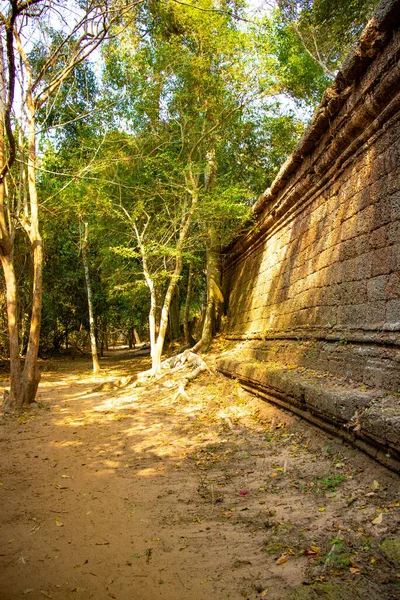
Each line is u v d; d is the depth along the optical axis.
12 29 6.38
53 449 6.82
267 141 17.69
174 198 15.56
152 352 14.55
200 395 10.91
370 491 3.96
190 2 13.24
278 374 7.35
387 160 5.93
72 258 25.31
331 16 13.85
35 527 3.90
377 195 6.12
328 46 14.75
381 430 4.00
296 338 8.62
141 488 4.88
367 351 5.72
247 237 14.63
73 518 4.09
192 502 4.40
